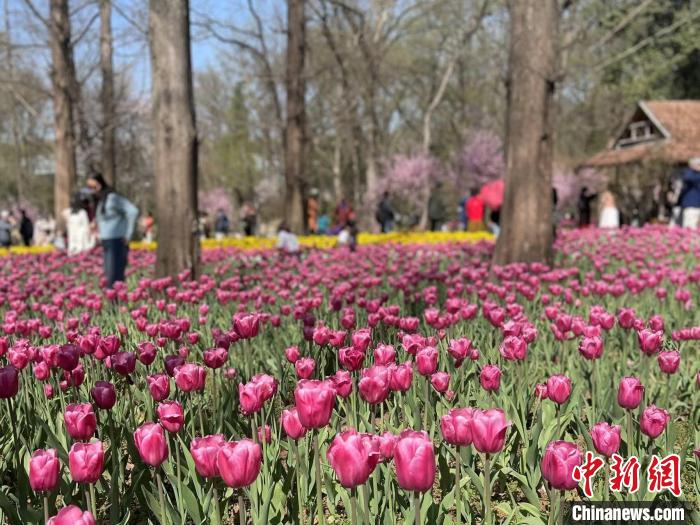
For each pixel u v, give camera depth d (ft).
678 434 12.46
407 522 7.73
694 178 54.49
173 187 30.78
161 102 30.55
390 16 93.45
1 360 14.25
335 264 34.94
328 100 123.65
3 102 116.37
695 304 20.62
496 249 32.30
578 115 152.35
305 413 7.53
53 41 73.82
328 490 9.13
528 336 12.50
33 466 7.28
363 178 186.60
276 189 208.64
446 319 14.06
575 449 7.11
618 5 72.43
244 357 15.29
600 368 13.53
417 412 10.45
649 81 117.08
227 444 7.04
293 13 77.20
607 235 49.65
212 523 7.95
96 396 9.18
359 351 10.47
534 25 30.96
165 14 30.30
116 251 30.91
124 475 9.96
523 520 8.52
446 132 174.19
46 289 28.58
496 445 7.34
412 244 54.03
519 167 31.37
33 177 197.88
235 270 34.96
